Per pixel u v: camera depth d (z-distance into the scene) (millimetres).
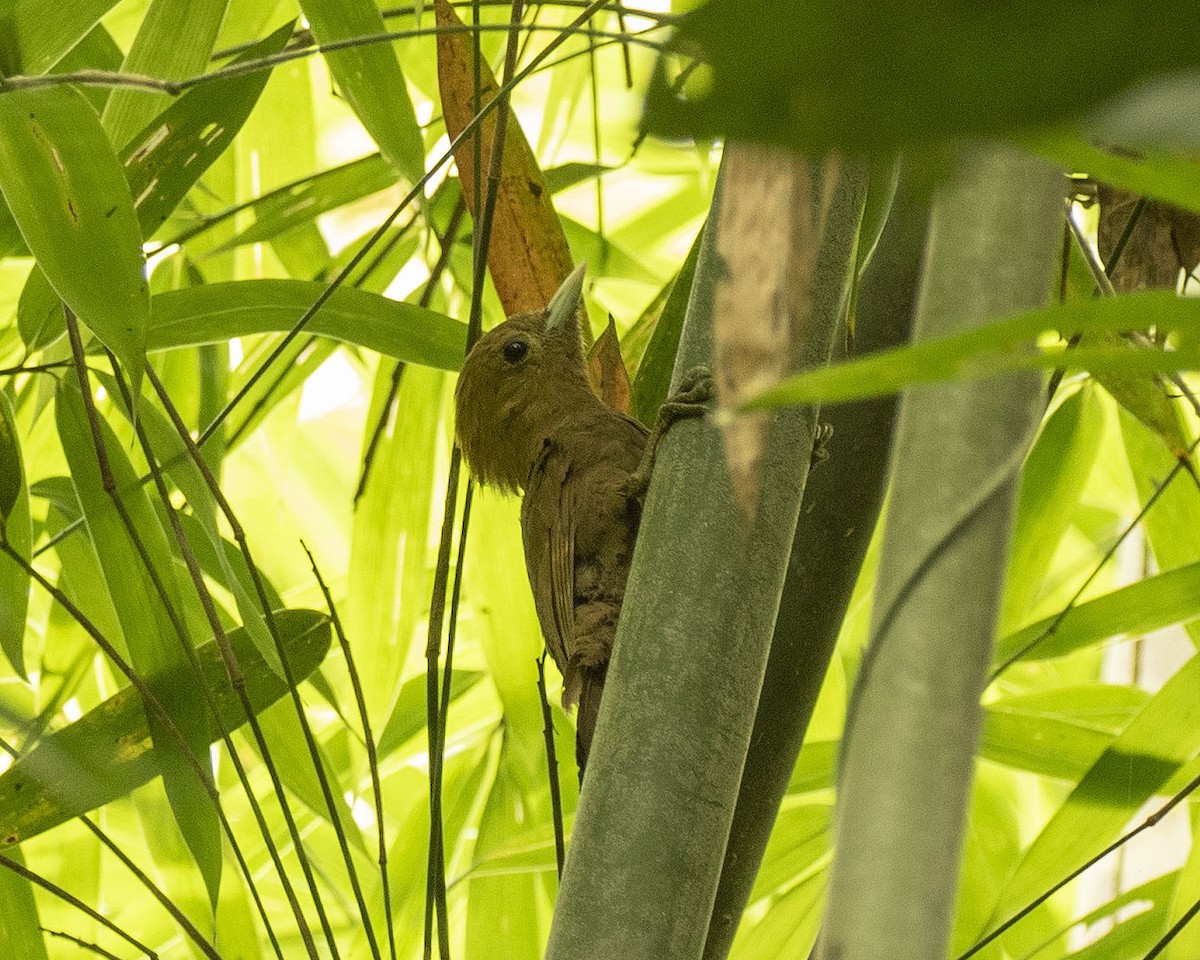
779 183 3559
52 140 5285
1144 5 1656
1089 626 5426
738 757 5195
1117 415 5555
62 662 5445
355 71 5359
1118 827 5383
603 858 5184
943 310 3928
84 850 5496
